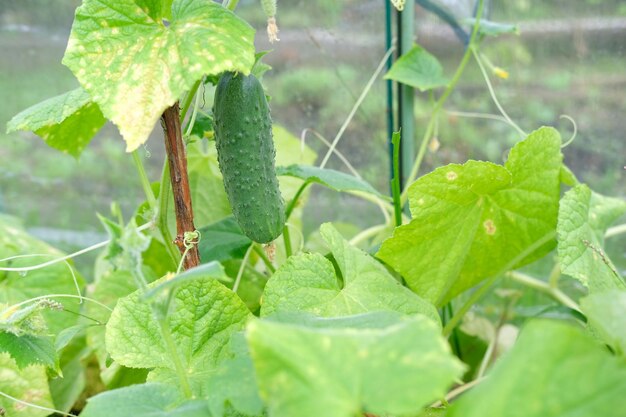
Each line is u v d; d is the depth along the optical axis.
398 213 0.80
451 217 0.76
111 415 0.55
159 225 0.73
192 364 0.65
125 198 1.29
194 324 0.65
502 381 0.48
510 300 1.00
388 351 0.47
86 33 0.62
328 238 0.72
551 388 0.48
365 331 0.49
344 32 1.03
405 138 1.02
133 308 0.66
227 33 0.61
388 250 0.76
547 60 1.03
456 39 1.02
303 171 0.81
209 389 0.55
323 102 1.07
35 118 0.73
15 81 1.21
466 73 1.04
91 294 0.94
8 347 0.67
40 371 0.77
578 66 1.02
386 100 1.03
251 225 0.68
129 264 0.55
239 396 0.53
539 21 1.01
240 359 0.56
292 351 0.48
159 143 1.22
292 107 1.08
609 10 0.99
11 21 1.16
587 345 0.48
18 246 0.94
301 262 0.69
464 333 1.00
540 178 0.78
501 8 1.02
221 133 0.67
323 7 1.02
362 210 1.11
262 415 0.58
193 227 0.68
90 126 0.85
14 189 1.32
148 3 0.63
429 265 0.78
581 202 0.75
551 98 1.04
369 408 0.47
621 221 1.05
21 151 1.28
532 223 0.80
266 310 0.68
